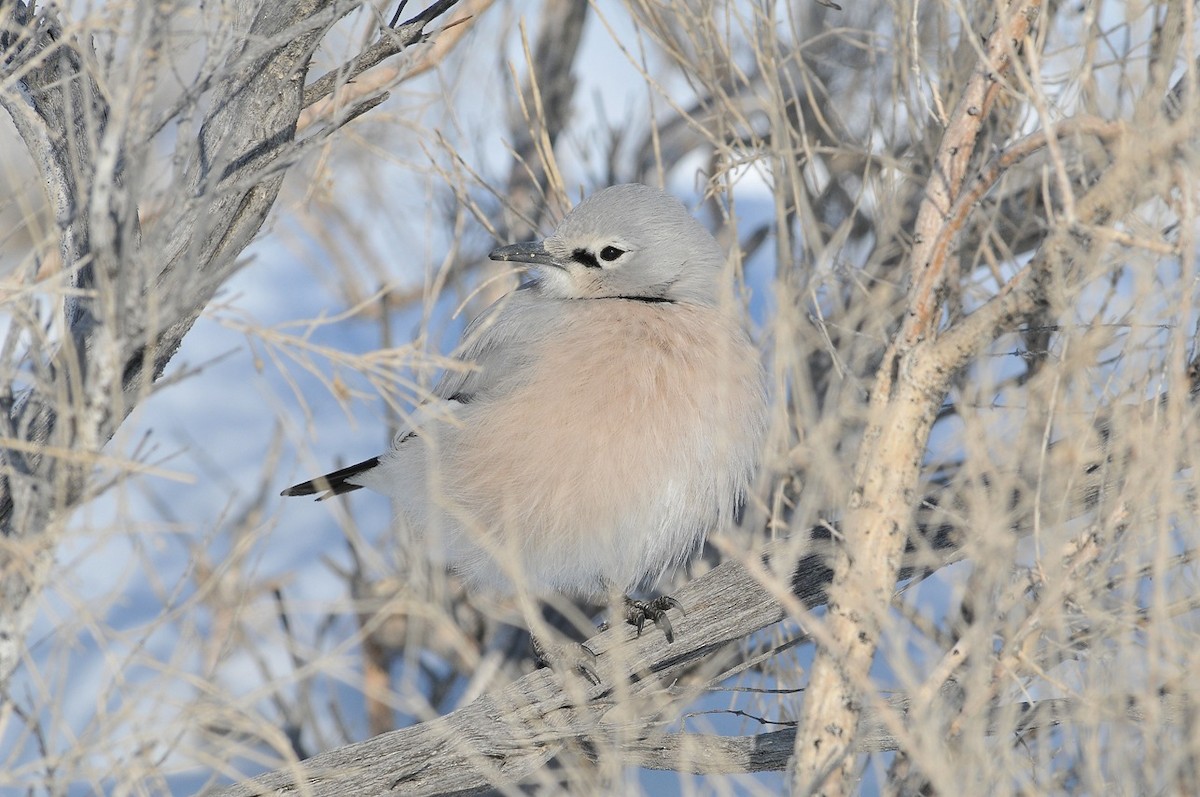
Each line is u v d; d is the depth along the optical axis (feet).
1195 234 18.22
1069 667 18.83
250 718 19.16
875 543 18.40
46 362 18.75
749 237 41.47
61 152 20.47
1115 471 18.79
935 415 18.70
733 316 28.30
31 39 20.11
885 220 28.86
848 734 18.12
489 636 35.29
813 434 21.38
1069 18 23.81
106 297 16.53
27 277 19.83
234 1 21.33
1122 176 17.42
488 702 23.35
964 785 17.35
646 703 24.58
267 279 57.72
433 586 29.63
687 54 34.22
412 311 51.83
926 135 28.63
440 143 28.84
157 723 19.21
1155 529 18.13
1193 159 17.06
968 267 28.27
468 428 27.76
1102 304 20.25
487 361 28.58
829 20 34.96
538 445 26.78
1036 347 25.67
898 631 18.16
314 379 53.26
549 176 31.60
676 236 29.37
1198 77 19.52
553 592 29.17
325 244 51.57
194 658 32.99
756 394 27.73
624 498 26.78
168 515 43.04
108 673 18.56
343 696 37.78
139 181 17.81
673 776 32.37
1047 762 18.47
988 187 18.38
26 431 18.28
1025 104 24.88
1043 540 19.77
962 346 18.19
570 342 27.43
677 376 26.96
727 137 33.32
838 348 28.04
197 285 17.19
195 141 19.99
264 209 21.29
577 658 24.22
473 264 42.04
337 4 19.22
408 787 22.59
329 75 22.43
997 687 18.16
